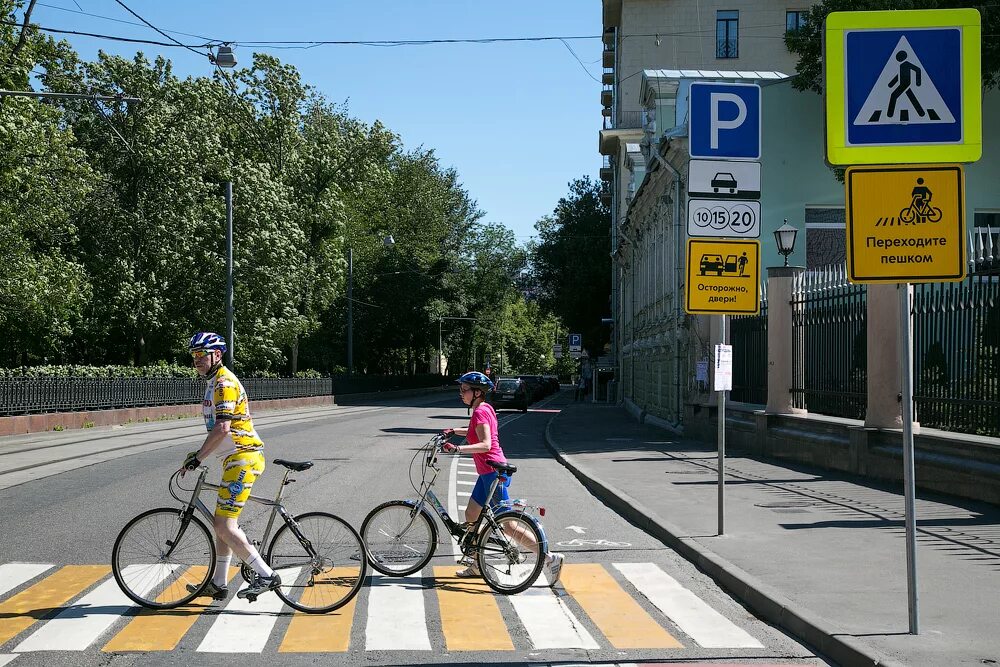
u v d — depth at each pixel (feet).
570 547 32.07
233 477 22.50
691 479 48.37
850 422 49.37
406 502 26.81
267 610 22.79
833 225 89.25
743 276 33.22
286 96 171.01
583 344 244.22
